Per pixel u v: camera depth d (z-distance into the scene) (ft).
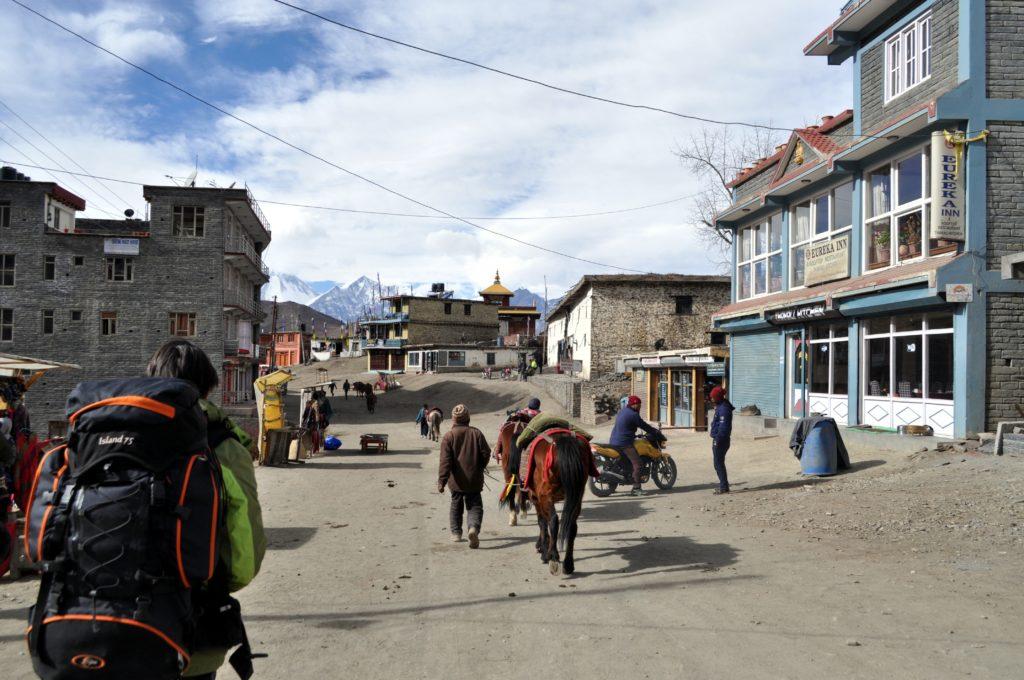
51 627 8.23
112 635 8.05
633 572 25.89
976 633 18.06
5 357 48.26
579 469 25.34
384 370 309.83
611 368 150.82
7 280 140.97
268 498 48.88
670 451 70.69
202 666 9.48
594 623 19.98
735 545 29.91
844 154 58.18
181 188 144.77
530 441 28.94
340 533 35.27
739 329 81.92
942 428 49.65
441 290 322.55
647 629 19.31
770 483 46.24
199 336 144.05
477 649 18.08
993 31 48.70
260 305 193.06
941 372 50.03
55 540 8.34
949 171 47.93
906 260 54.03
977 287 47.19
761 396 78.33
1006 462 39.83
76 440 8.78
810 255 66.23
